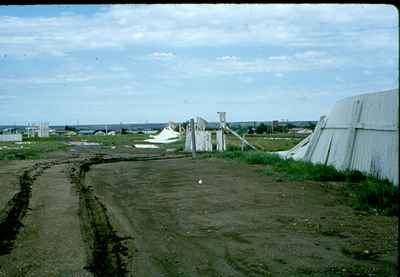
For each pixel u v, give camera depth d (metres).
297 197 12.74
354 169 16.52
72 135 89.25
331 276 6.35
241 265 6.94
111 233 8.98
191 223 9.85
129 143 53.19
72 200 12.34
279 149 34.66
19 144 50.16
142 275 6.56
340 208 11.12
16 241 8.19
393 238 8.23
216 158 28.08
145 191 14.73
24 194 13.37
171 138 61.81
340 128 18.66
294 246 7.85
